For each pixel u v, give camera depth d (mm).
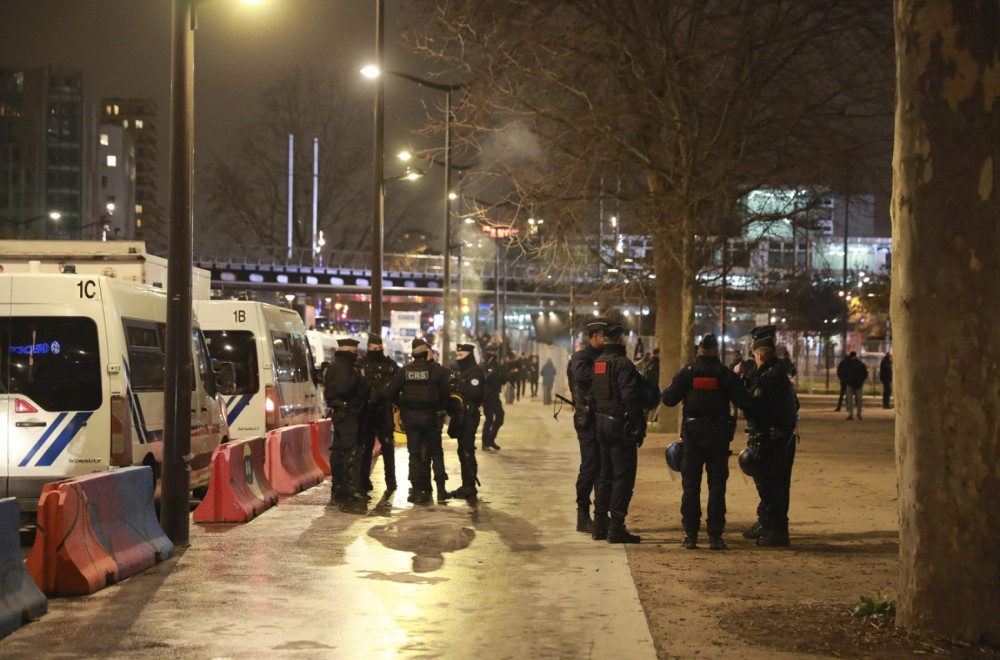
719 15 22203
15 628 7043
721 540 10234
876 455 20547
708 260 27078
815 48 22328
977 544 6383
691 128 22266
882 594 7859
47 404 10648
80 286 10781
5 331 10727
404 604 7934
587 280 27781
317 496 14570
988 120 6297
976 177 6293
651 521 12102
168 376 10289
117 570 8641
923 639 6465
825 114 22672
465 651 6660
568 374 11461
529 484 16000
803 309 65312
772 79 22891
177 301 10297
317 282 83500
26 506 10586
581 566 9398
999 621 6379
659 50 21859
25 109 149875
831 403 45406
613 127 22812
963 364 6344
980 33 6312
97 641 6820
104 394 10703
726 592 8289
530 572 9133
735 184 23094
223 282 79250
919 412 6484
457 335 54000
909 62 6473
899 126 6555
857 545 10469
